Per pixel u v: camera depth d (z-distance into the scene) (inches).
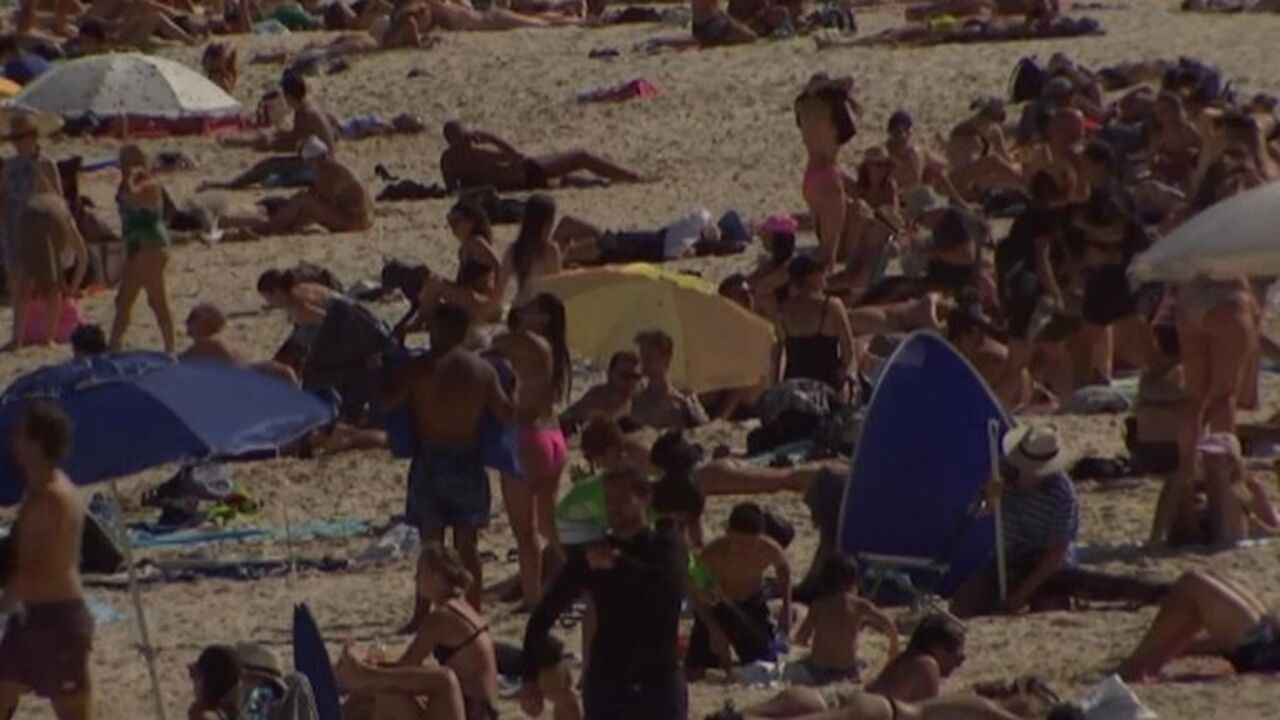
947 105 4133.9
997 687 1720.0
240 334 3085.6
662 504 1887.3
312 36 5142.7
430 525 1956.2
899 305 2822.3
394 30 4901.6
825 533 2062.0
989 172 3499.0
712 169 3858.3
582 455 2354.8
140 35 5137.8
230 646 1611.7
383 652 1768.0
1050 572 1990.7
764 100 4261.8
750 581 1872.5
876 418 2039.9
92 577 2197.3
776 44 4724.4
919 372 2041.1
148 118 4242.1
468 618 1707.7
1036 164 3292.3
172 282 3371.1
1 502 1745.8
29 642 1651.1
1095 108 3681.1
